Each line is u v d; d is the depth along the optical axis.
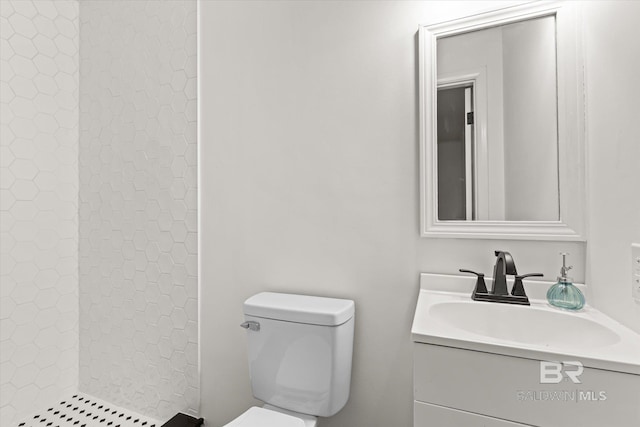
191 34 1.47
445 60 1.10
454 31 1.08
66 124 1.71
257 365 1.17
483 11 1.04
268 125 1.35
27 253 1.56
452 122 1.09
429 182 1.10
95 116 1.70
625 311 0.78
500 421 0.69
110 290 1.65
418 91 1.12
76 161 1.73
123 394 1.61
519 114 1.02
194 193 1.46
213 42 1.44
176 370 1.49
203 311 1.46
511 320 0.93
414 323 0.82
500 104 1.04
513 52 1.03
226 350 1.42
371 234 1.19
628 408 0.61
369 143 1.19
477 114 1.06
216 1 1.44
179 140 1.49
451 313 0.96
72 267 1.72
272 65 1.34
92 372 1.70
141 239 1.57
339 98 1.24
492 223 1.04
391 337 1.16
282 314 1.12
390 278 1.17
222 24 1.43
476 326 0.95
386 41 1.17
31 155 1.58
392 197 1.16
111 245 1.64
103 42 1.68
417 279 1.13
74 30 1.73
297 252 1.30
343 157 1.23
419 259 1.13
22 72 1.55
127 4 1.62
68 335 1.70
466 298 1.01
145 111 1.57
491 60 1.05
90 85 1.71
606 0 0.85
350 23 1.22
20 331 1.53
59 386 1.66
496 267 0.98
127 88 1.61
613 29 0.82
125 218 1.61
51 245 1.64
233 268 1.41
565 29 0.97
